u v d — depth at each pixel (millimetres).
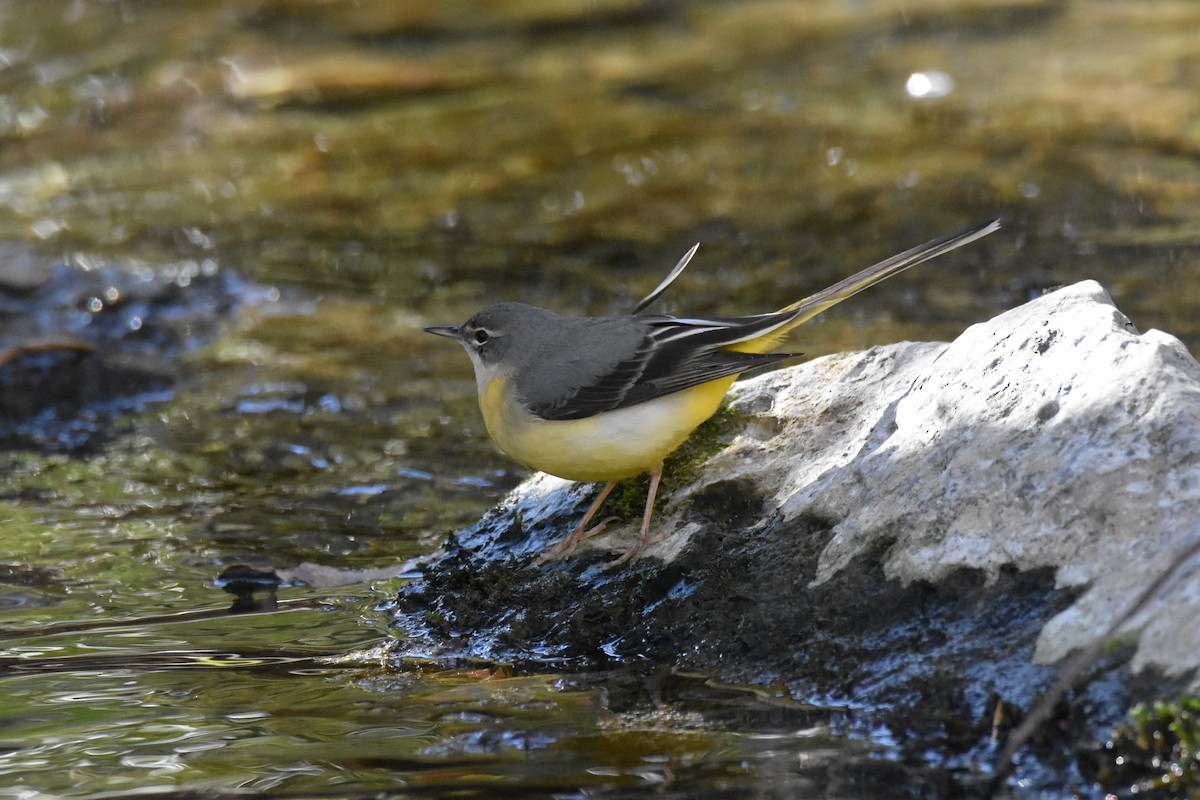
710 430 10719
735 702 8141
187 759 7719
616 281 18125
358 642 9734
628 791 7148
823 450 9945
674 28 29547
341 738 7965
